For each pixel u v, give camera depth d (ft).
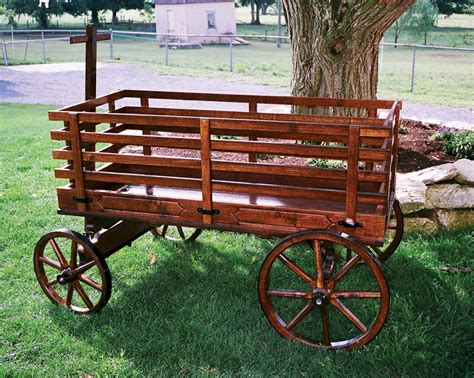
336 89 19.99
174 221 12.67
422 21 79.05
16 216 18.88
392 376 11.32
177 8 95.04
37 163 24.80
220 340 12.32
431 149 21.08
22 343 12.42
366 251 11.28
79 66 66.39
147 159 12.60
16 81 55.72
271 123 11.69
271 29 137.90
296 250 16.34
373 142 13.97
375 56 20.33
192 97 15.55
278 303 13.78
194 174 15.58
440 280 14.55
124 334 12.68
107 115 12.59
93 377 11.42
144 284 14.76
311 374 11.35
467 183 17.37
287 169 11.83
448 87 56.29
